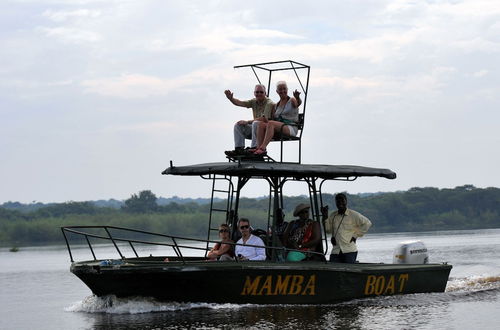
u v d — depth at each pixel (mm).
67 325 33750
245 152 36750
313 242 36938
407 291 39469
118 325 32219
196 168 36156
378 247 105375
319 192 38406
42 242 193250
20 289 56438
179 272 33625
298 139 38250
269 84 40062
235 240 38562
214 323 32031
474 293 42469
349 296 36688
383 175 38000
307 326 31719
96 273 34000
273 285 34938
